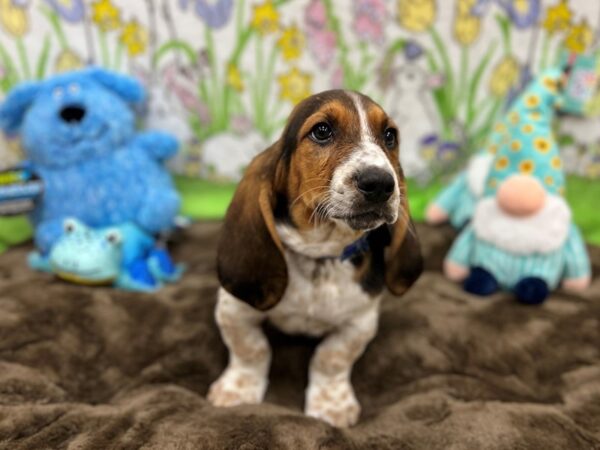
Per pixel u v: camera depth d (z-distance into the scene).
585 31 0.62
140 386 0.39
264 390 0.40
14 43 0.59
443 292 0.51
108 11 0.59
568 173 0.65
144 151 0.58
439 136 0.67
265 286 0.35
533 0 0.61
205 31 0.61
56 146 0.52
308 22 0.62
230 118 0.65
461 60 0.63
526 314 0.47
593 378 0.39
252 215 0.35
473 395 0.38
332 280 0.36
